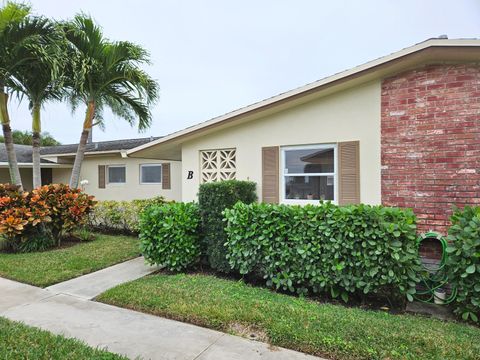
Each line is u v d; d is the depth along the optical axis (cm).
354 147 560
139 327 365
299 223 470
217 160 702
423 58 484
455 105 481
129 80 977
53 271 579
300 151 617
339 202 570
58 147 1766
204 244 606
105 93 1023
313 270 455
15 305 434
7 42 843
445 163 485
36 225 767
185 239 577
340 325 354
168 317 393
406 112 516
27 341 326
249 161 663
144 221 593
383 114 536
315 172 600
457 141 479
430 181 495
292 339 325
